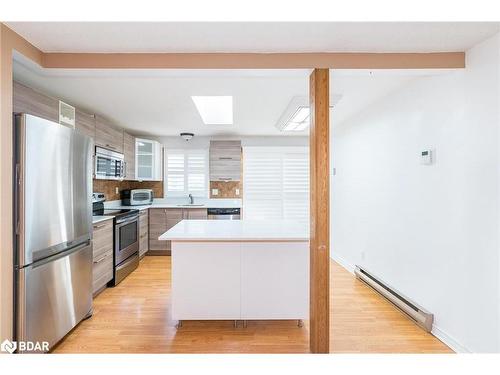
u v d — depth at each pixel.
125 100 3.23
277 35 1.84
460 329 2.11
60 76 2.24
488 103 1.88
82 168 2.51
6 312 1.70
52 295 2.11
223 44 1.96
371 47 2.01
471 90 2.01
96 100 3.24
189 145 5.70
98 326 2.55
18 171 1.83
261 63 2.09
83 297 2.55
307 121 3.94
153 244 5.07
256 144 5.71
